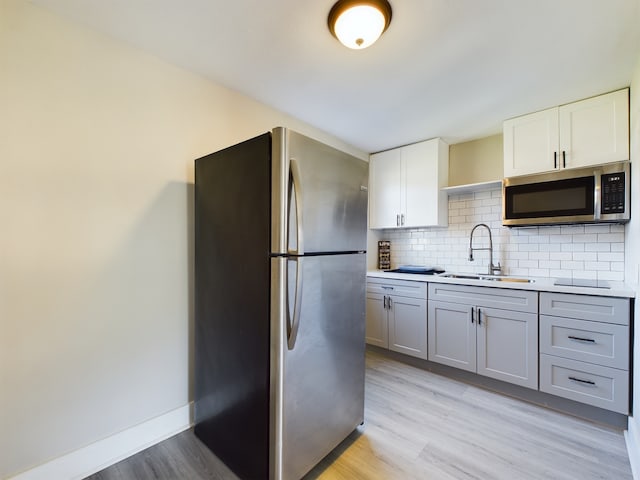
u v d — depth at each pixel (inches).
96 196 60.5
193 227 75.9
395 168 131.0
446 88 82.0
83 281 58.9
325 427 61.4
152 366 68.5
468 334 96.8
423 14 54.8
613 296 72.6
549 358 81.6
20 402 52.3
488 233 115.8
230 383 60.8
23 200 52.6
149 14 55.9
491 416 78.2
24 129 52.5
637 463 56.9
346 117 101.0
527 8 53.2
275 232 52.4
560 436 70.0
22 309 52.5
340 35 57.2
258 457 54.4
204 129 78.0
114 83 62.7
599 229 93.2
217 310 64.7
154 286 68.9
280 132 52.0
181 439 70.0
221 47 65.9
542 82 78.2
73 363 57.8
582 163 86.1
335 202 63.1
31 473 53.1
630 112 78.5
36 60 53.6
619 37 60.4
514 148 98.8
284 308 52.2
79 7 54.1
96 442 60.2
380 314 120.6
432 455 63.8
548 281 92.1
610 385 72.9
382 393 90.4
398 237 142.8
